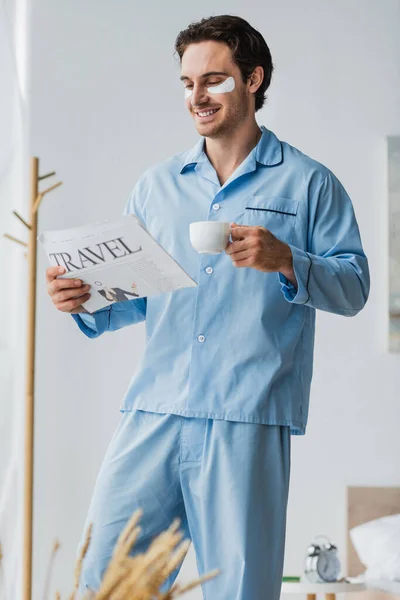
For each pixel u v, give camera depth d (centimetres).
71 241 202
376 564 376
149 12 418
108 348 406
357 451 412
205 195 228
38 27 413
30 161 407
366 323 418
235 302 217
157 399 221
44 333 403
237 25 226
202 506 213
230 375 214
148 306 230
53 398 402
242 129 228
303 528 408
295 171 227
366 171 423
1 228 404
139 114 414
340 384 415
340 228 227
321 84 424
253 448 211
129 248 198
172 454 218
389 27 427
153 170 241
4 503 388
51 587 392
